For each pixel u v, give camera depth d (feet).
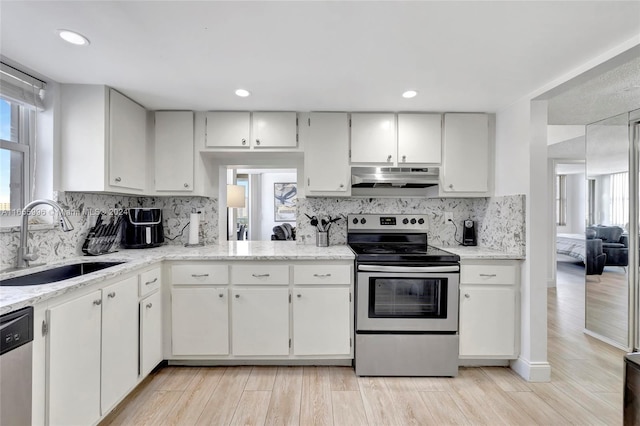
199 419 5.78
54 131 6.56
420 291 7.35
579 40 5.08
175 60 5.76
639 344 8.25
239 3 4.17
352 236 9.26
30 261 6.00
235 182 18.49
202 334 7.44
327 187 8.45
